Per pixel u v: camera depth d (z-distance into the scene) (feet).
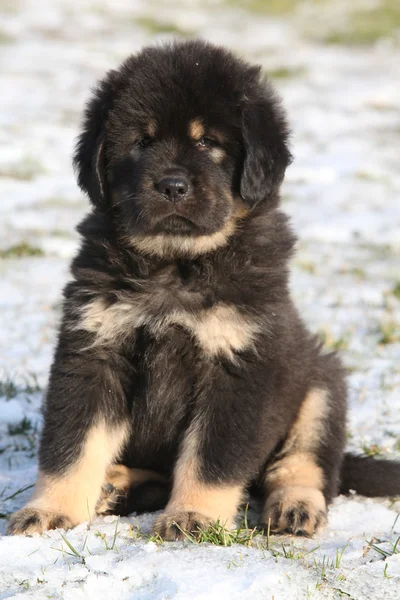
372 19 23.27
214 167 4.94
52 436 4.75
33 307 6.87
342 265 8.06
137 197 4.88
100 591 4.27
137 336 4.85
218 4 24.08
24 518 4.63
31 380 5.95
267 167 4.97
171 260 4.91
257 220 4.99
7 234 8.65
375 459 5.11
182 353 4.84
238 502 4.75
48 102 14.53
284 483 4.93
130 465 4.97
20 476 5.09
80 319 4.82
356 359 6.24
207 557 4.42
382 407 5.68
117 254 4.89
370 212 9.84
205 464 4.71
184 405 4.86
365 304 7.02
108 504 4.83
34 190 10.33
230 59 5.07
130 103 4.97
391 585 4.35
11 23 19.95
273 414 4.79
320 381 5.05
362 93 15.96
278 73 17.21
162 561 4.39
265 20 22.75
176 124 4.93
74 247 8.27
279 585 4.30
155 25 21.01
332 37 21.15
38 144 12.16
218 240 4.91
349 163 11.84
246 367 4.75
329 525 4.81
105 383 4.82
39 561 4.42
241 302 4.79
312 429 5.01
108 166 5.01
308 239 8.85
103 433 4.81
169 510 4.68
